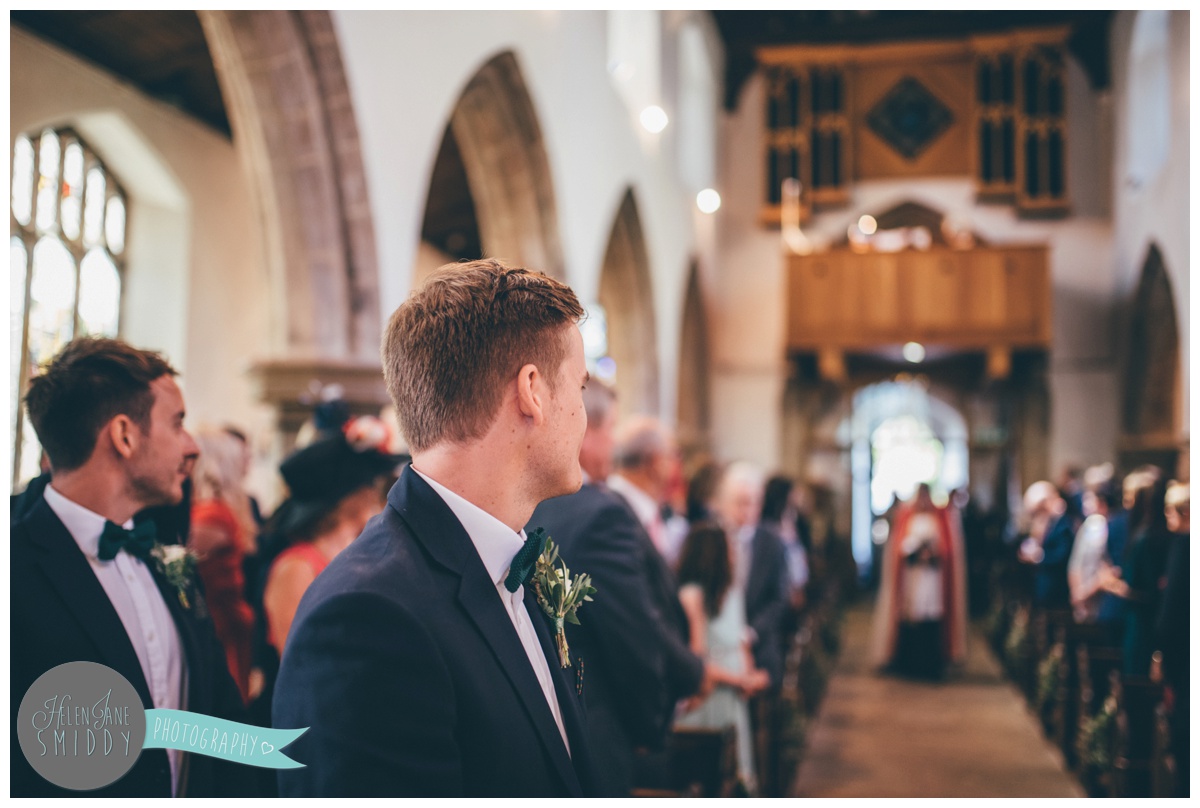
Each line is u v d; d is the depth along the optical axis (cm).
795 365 1622
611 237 1287
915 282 1494
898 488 2175
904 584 1021
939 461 2169
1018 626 959
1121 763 470
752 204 1766
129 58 874
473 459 143
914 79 1695
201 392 1017
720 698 459
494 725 130
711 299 1716
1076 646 717
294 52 571
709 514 582
